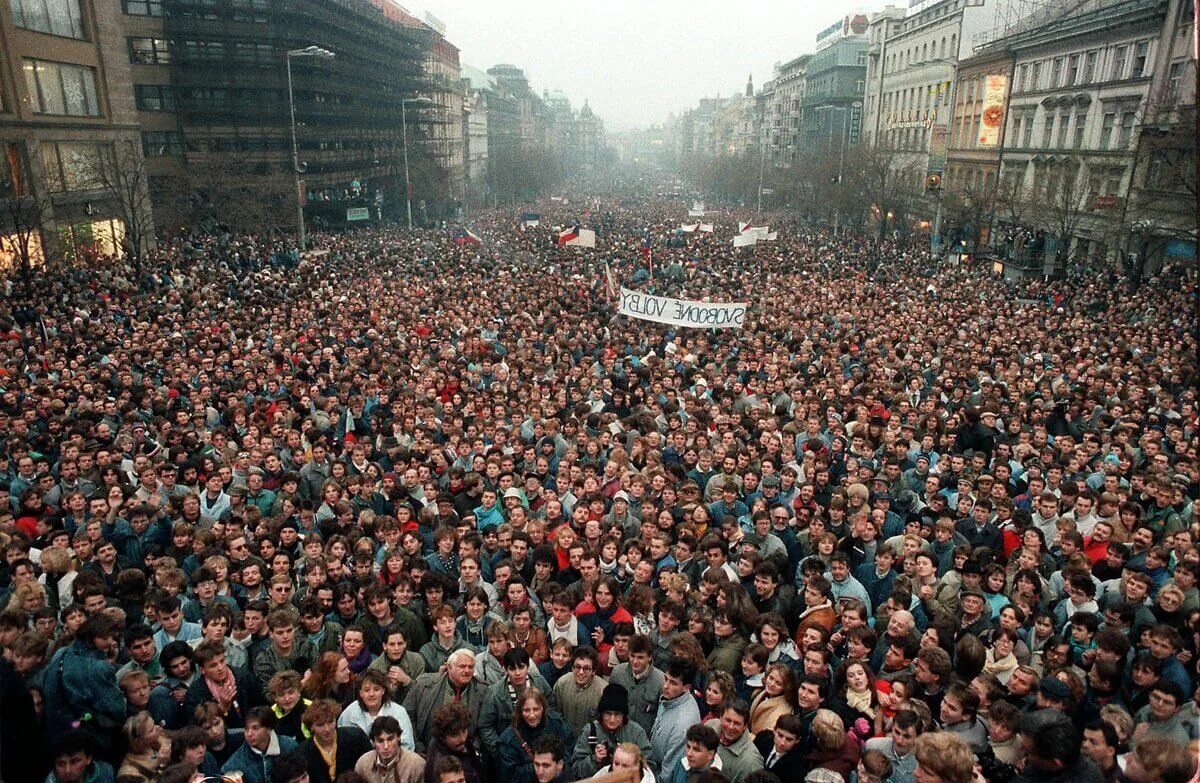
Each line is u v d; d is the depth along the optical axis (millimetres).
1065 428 15578
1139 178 41031
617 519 10391
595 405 16453
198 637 7629
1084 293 34469
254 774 5758
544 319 26359
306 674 6793
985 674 6352
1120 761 5254
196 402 15430
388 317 26672
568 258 46469
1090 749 5309
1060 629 7945
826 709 6113
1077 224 45719
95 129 43844
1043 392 16750
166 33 65188
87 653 6301
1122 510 9922
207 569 8133
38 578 8555
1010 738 5723
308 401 15617
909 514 10984
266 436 13094
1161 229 37062
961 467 12156
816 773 5352
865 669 6590
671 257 47125
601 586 7871
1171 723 5902
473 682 6641
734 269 41625
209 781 5461
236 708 6629
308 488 12242
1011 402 16125
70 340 21953
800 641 7785
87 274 35500
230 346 22031
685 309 23234
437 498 10492
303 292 32969
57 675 6004
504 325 25578
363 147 87750
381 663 7008
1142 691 6449
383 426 14477
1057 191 47281
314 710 5867
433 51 120938
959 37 66438
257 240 54500
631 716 6664
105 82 44719
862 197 66438
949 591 8562
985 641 7602
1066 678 6430
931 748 4734
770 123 158125
